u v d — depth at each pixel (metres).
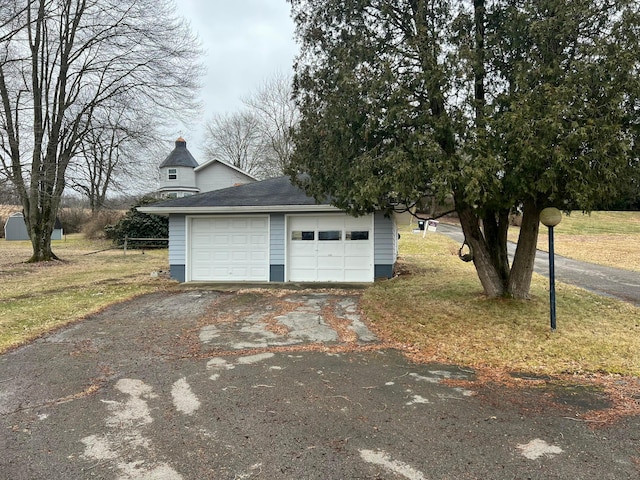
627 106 5.51
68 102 17.28
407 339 6.02
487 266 7.95
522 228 7.71
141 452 3.08
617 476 2.73
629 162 5.85
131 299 9.18
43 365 5.04
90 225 28.73
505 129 5.56
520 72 5.65
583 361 5.06
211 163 31.55
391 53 6.46
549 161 5.51
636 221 33.09
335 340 6.07
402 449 3.08
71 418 3.65
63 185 17.55
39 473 2.82
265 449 3.10
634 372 4.71
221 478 2.75
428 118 5.95
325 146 7.00
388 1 6.70
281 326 6.84
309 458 2.97
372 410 3.75
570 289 9.51
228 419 3.60
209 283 11.51
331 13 7.05
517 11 5.93
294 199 11.73
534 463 2.88
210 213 11.82
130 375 4.70
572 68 5.44
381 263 11.43
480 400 3.97
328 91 6.95
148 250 22.80
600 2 5.55
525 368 4.87
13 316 7.47
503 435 3.28
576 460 2.92
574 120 5.27
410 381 4.48
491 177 5.62
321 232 11.66
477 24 6.39
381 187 6.04
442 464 2.88
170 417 3.65
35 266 15.77
